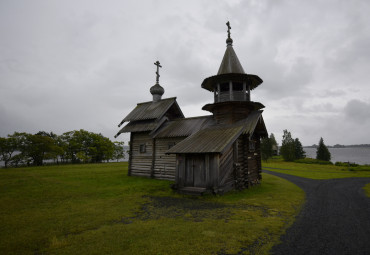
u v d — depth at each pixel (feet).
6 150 131.85
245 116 54.13
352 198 40.27
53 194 42.39
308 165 153.69
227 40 61.98
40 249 18.03
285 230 22.38
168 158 62.39
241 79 54.95
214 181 40.93
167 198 38.83
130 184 54.34
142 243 18.69
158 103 77.46
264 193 44.52
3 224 24.47
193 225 23.45
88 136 189.06
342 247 18.34
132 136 73.92
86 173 81.71
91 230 22.38
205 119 62.54
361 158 444.14
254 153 59.16
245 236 20.33
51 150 146.82
